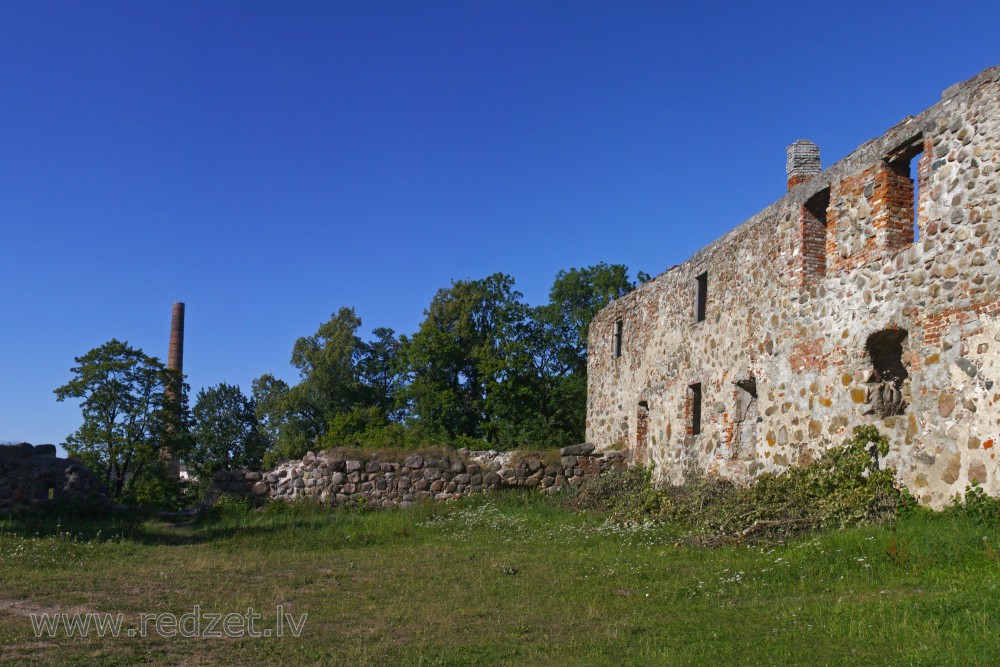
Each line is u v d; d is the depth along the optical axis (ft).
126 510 62.44
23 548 38.50
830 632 21.12
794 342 45.24
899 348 39.45
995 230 31.99
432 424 123.54
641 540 40.75
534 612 26.14
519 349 120.67
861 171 40.73
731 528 38.14
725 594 27.35
